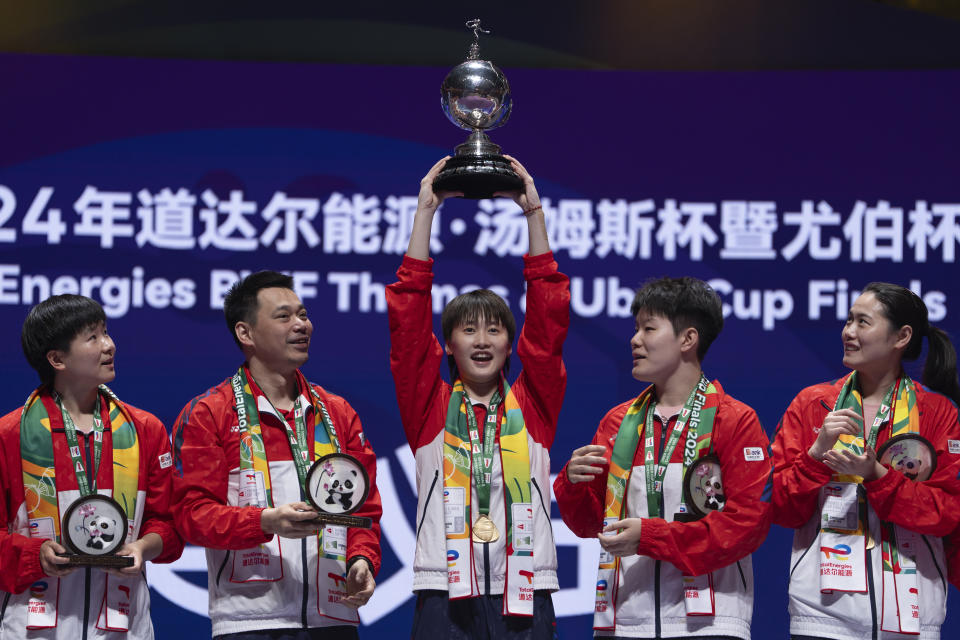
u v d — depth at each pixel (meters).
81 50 18.34
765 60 18.36
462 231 18.17
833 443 11.09
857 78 18.11
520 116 18.23
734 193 18.11
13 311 17.86
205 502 10.71
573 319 18.02
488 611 10.55
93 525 10.62
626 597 10.78
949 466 11.49
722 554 10.39
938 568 11.44
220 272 18.05
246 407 11.16
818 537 11.59
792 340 17.91
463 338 11.16
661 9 18.44
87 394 11.38
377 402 17.94
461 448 10.96
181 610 17.30
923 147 17.98
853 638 11.23
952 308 17.77
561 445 17.78
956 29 18.17
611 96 18.25
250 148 18.20
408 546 17.66
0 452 10.98
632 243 18.11
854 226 17.97
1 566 10.52
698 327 11.16
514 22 18.41
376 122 18.30
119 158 18.12
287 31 18.44
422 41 18.47
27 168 18.05
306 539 10.95
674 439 10.95
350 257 18.14
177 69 18.23
